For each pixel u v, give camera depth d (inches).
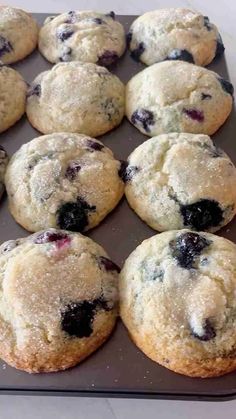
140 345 9.7
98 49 13.9
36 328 9.4
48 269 9.9
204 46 14.0
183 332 9.3
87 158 11.7
